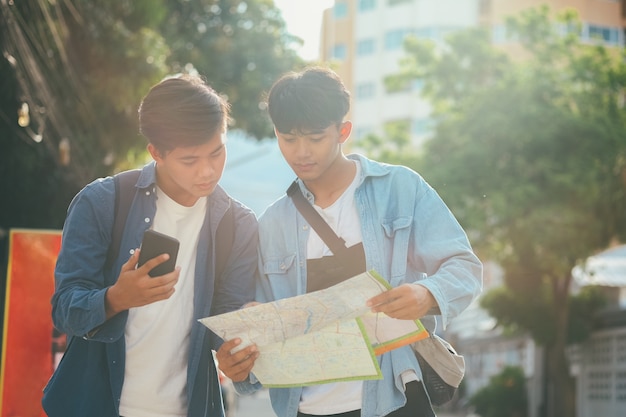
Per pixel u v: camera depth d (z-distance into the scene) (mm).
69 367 3287
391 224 3486
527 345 31469
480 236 21828
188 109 3080
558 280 23328
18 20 9016
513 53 39938
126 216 3311
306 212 3514
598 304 25141
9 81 9625
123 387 3281
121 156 13242
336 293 3041
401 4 44844
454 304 3205
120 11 11953
